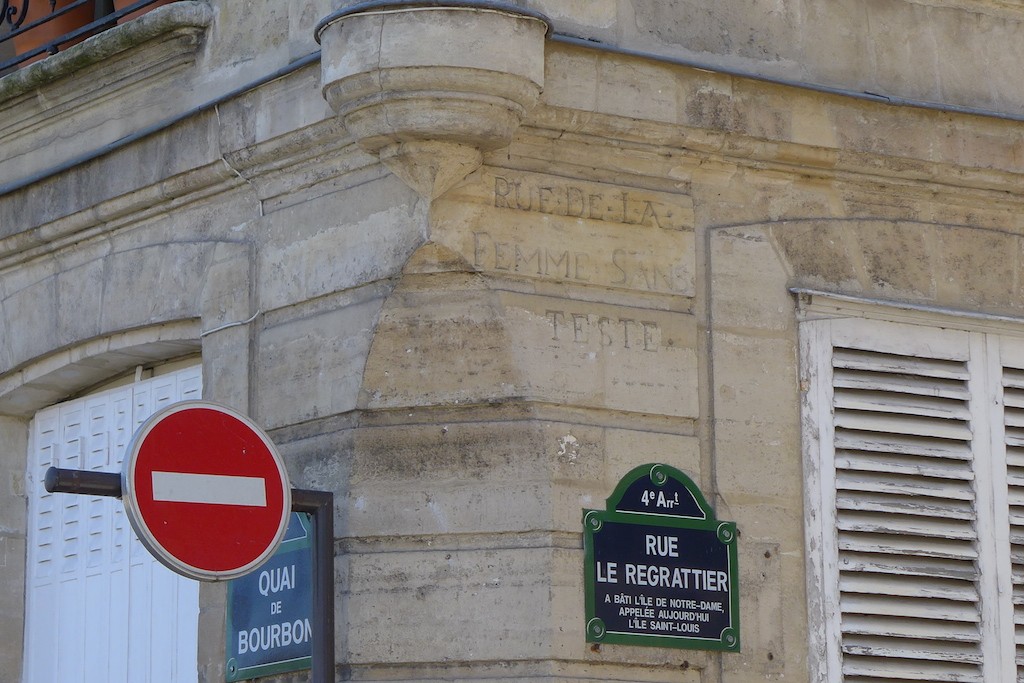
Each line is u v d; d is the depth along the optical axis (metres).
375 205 9.26
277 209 9.73
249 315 9.72
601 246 9.32
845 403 9.65
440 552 8.92
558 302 9.16
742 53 9.80
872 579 9.51
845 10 10.09
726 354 9.48
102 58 10.45
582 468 9.01
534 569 8.82
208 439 7.96
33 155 11.05
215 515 7.89
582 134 9.32
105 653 10.52
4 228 10.95
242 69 9.99
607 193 9.38
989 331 10.03
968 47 10.35
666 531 9.11
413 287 9.12
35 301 10.88
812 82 9.91
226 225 9.98
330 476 9.13
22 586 11.08
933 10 10.30
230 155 9.80
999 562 9.77
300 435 9.37
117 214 10.41
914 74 10.18
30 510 11.17
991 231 10.23
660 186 9.56
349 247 9.33
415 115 8.75
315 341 9.39
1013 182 10.19
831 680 9.32
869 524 9.55
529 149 9.26
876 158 9.88
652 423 9.27
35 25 10.93
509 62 8.73
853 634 9.41
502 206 9.14
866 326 9.77
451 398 9.03
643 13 9.56
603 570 8.91
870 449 9.63
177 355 10.48
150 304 10.22
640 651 8.92
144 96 10.48
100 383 10.94
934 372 9.85
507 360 9.01
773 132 9.66
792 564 9.38
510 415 9.02
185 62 10.28
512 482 8.92
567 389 9.07
